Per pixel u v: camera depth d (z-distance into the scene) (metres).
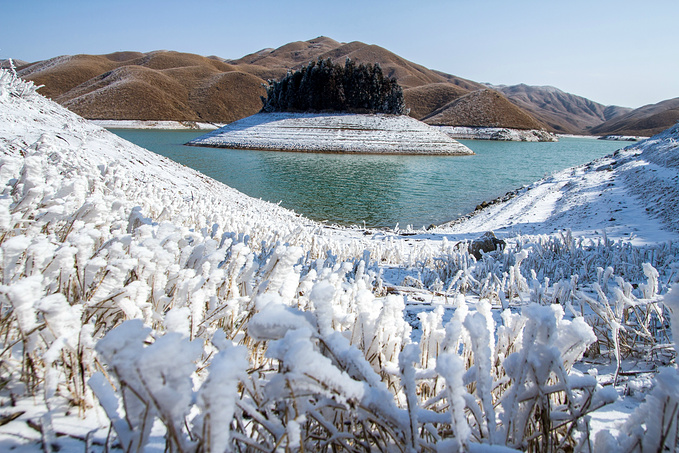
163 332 1.70
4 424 1.29
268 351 1.09
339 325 1.74
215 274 1.82
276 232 6.27
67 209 2.67
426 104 161.38
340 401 1.08
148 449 1.27
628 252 6.69
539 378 1.28
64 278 1.80
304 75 70.31
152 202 5.30
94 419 1.38
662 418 1.13
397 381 1.55
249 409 1.19
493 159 55.69
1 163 3.55
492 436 1.21
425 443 1.14
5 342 1.60
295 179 31.06
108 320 1.79
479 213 20.17
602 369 2.58
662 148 19.08
